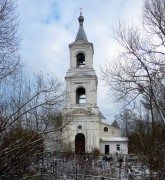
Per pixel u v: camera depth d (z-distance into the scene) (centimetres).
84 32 6381
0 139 865
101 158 3919
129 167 1961
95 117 5794
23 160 921
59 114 1554
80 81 5953
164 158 1234
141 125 1830
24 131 977
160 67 1775
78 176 1761
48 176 1319
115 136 6384
